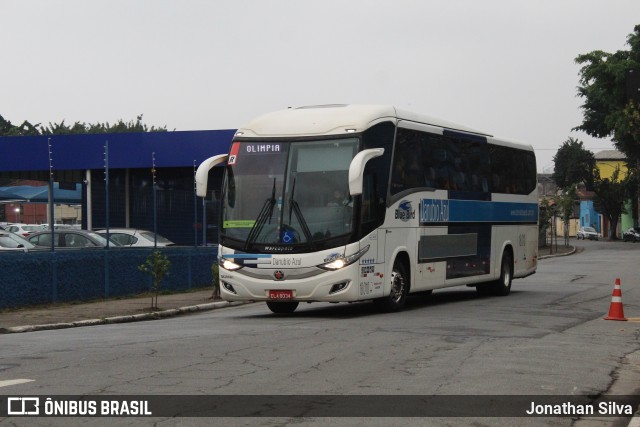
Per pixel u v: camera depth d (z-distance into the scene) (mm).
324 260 16688
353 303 21938
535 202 26625
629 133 68875
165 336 14023
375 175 17469
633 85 17453
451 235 20859
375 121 17531
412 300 22844
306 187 17031
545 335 14453
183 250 27453
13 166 41000
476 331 14773
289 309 19484
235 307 23031
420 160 19422
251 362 10852
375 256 17422
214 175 40000
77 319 18516
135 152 40188
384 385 9336
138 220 28656
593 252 65625
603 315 18297
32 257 20984
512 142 25031
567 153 103250
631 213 109375
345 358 11297
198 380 9477
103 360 11000
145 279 25516
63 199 42000
